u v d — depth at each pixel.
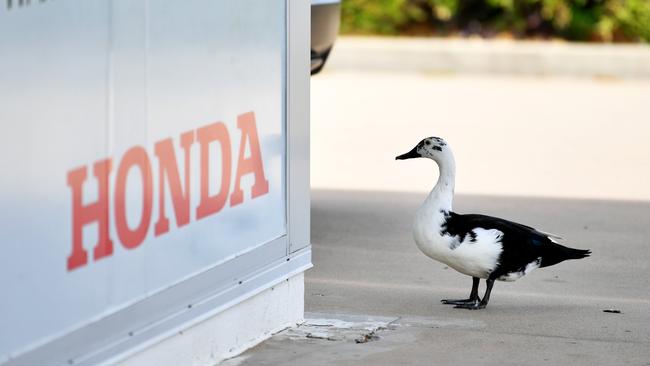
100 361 5.33
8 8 4.62
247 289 6.74
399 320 7.71
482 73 22.38
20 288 4.78
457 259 7.86
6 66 4.63
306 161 7.45
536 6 24.11
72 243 5.10
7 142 4.66
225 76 6.39
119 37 5.37
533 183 13.41
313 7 11.38
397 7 24.12
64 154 5.01
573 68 22.16
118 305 5.46
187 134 6.01
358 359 6.69
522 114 18.08
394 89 20.34
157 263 5.77
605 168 14.31
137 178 5.57
